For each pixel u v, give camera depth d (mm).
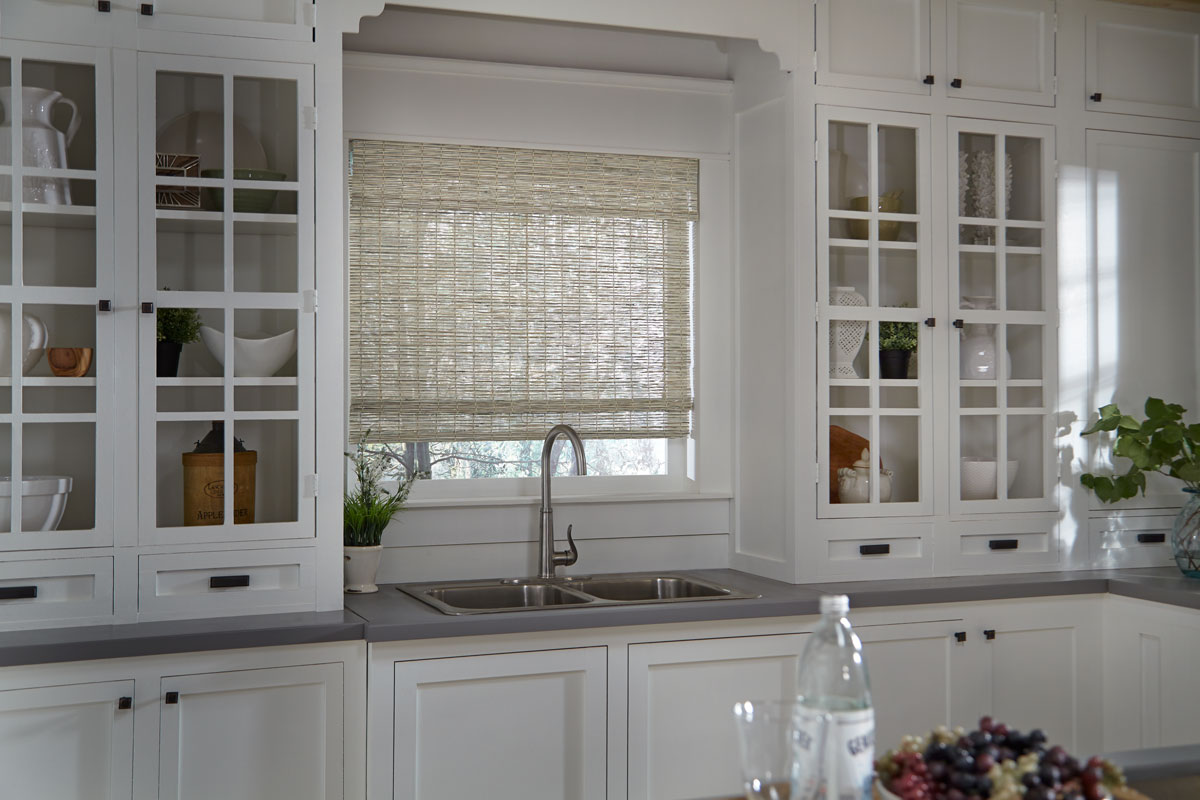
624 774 2668
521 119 3303
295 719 2457
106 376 2496
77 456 2518
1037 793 1088
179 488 2598
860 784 1148
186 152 2584
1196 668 2861
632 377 3424
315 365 2648
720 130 3492
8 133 2455
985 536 3279
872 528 3162
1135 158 3471
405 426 3207
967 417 3285
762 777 1141
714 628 2748
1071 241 3385
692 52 3500
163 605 2521
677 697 2723
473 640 2551
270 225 2633
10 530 2432
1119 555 3412
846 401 3168
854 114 3166
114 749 2332
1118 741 3109
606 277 3404
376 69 3168
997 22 3322
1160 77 3504
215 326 2617
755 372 3332
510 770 2578
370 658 2471
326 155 2658
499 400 3289
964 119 3273
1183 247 3506
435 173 3232
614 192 3402
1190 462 3150
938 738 1229
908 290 3238
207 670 2393
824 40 3143
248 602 2584
